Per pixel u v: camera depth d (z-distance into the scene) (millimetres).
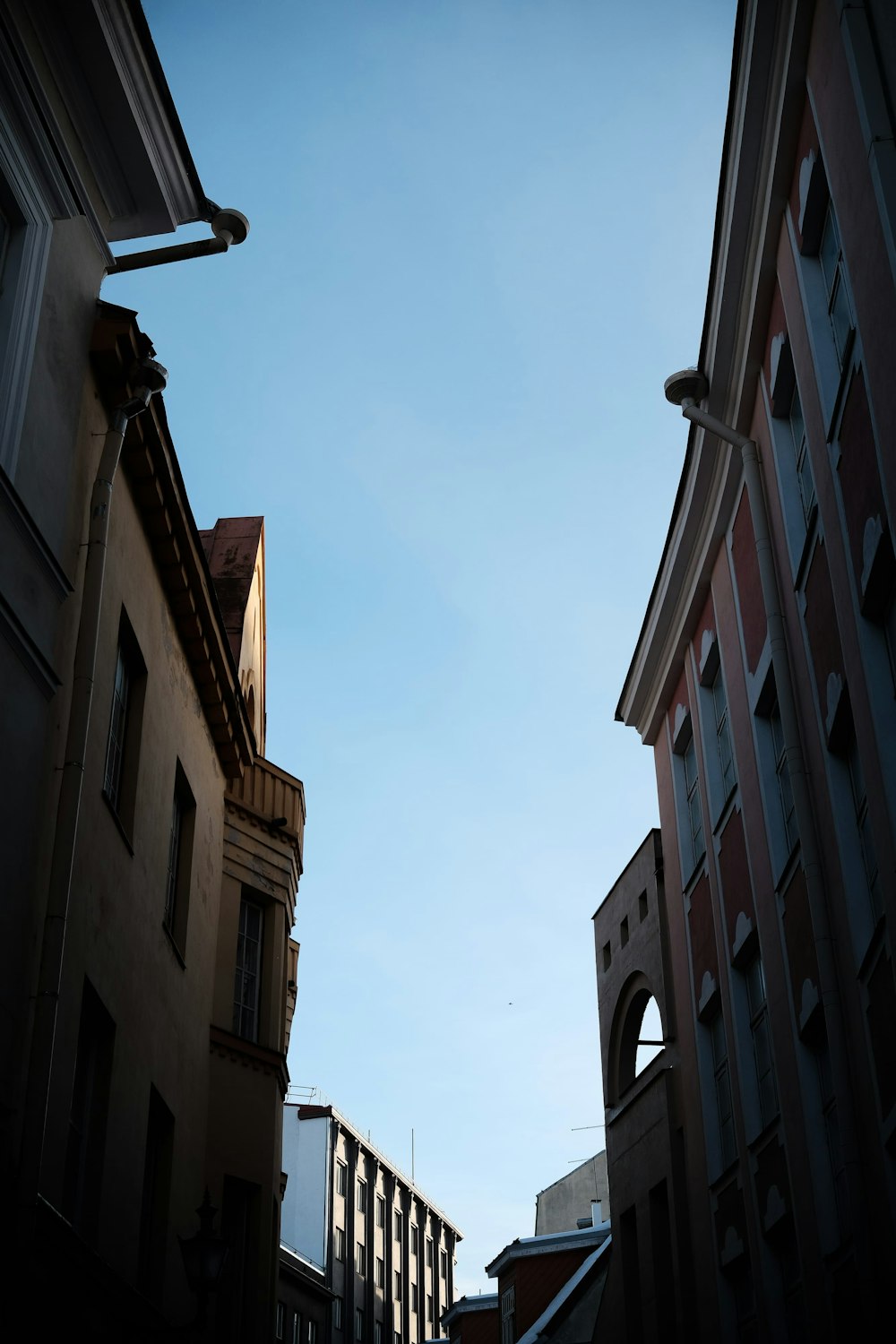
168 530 14969
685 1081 19344
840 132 11508
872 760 11375
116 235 13219
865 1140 11750
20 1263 9062
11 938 9914
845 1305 12938
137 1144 13570
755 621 15914
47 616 10938
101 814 12617
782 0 12344
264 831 19906
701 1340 17859
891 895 10953
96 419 12703
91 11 11359
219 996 18016
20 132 11211
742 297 14812
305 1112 53812
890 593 11312
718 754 18531
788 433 14594
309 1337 42062
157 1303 14156
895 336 10289
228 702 18156
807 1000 13734
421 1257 63281
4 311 10891
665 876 21109
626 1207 22469
